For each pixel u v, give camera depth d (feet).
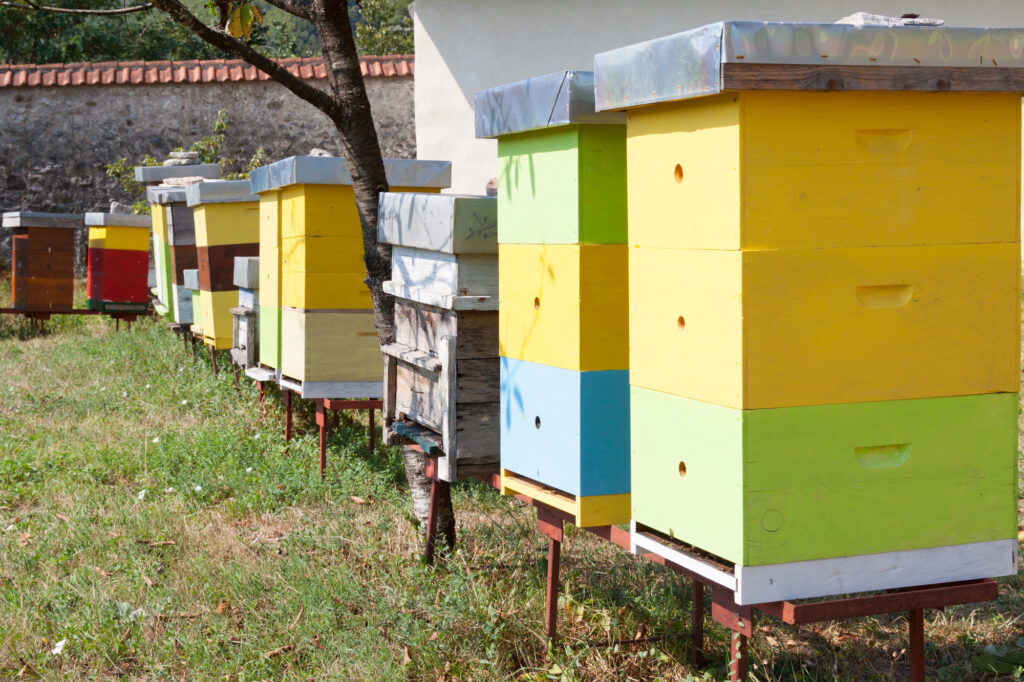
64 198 56.29
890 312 8.86
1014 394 9.29
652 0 42.55
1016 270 9.21
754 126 8.32
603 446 10.96
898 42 8.45
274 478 19.48
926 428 9.07
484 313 13.32
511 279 12.10
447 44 44.39
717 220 8.64
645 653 12.10
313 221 19.48
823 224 8.59
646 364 9.83
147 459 21.04
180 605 13.92
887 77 8.46
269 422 23.63
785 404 8.63
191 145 56.54
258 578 14.49
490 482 13.50
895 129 8.72
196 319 30.73
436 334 13.89
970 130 8.95
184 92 56.34
